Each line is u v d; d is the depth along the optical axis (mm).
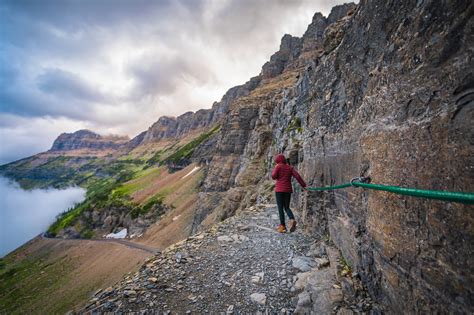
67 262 108188
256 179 45625
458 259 2568
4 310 76750
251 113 86062
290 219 8273
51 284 87062
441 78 2998
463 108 2602
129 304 5531
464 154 2535
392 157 3986
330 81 9078
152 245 97188
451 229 2672
